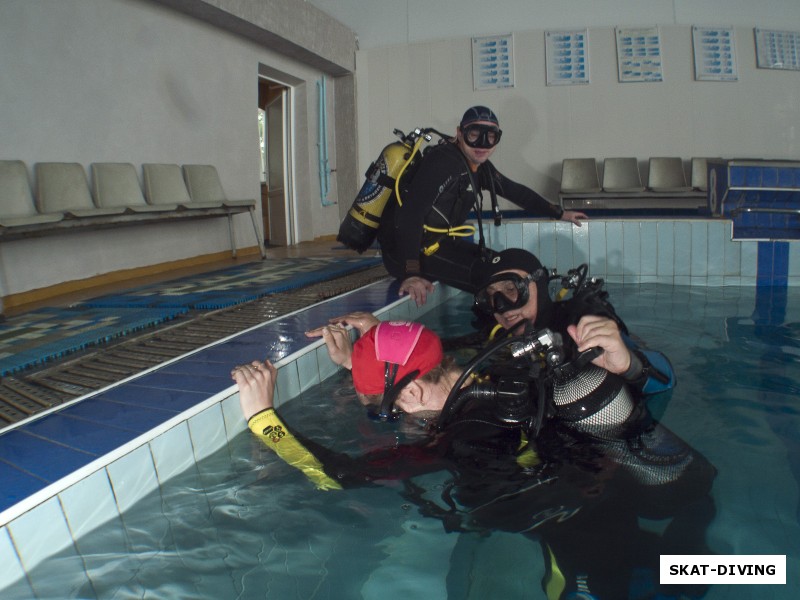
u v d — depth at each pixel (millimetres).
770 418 1742
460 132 3158
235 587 1110
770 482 1359
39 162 4328
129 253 5121
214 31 6211
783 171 4195
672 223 4281
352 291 3502
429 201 3066
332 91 8914
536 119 8586
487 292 2166
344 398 2074
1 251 4004
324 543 1235
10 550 1133
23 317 3322
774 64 8273
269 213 8312
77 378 1997
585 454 1481
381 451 1596
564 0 8414
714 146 8391
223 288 3854
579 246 4488
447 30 8727
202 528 1307
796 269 4109
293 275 4324
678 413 1786
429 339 1722
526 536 1197
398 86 8867
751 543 1129
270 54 7230
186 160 5855
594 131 8500
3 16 4086
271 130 8148
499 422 1579
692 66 8281
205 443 1656
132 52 5168
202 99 6059
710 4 8266
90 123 4762
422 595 1064
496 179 3781
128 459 1407
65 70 4539
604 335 1441
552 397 1575
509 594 1045
